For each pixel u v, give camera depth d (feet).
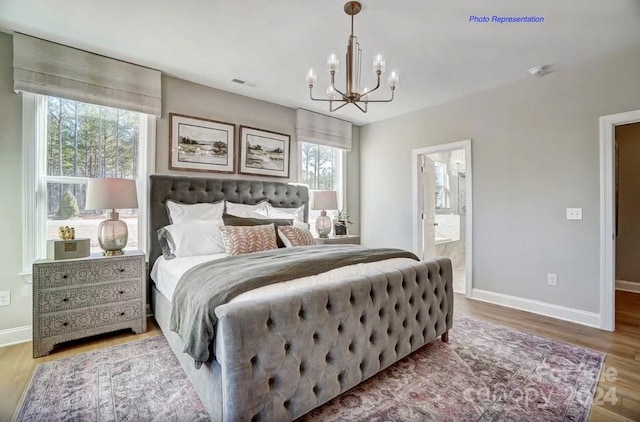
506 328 8.98
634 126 13.23
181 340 6.14
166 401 5.53
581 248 9.46
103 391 5.81
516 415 5.18
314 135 14.06
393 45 8.32
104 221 8.46
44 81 8.07
